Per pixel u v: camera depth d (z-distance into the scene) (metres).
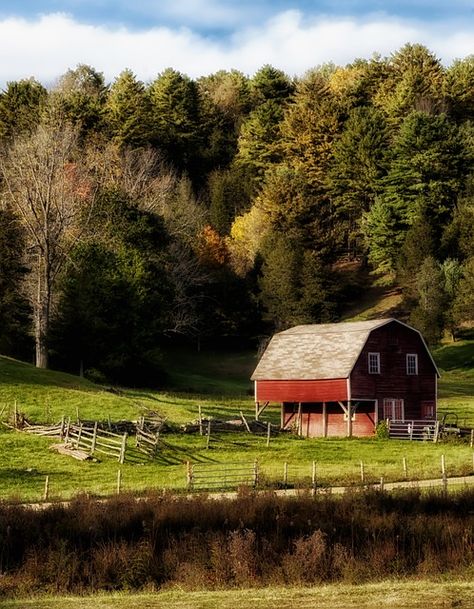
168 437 75.31
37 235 112.81
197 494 52.34
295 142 188.38
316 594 34.62
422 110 189.88
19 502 50.22
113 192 132.88
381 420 86.44
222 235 182.62
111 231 127.75
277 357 93.06
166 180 158.88
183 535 40.12
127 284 115.69
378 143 177.38
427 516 42.56
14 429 75.81
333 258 167.62
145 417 81.25
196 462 68.12
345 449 74.12
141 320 118.19
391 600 33.50
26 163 121.62
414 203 165.00
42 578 37.56
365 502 44.12
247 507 42.75
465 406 105.69
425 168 166.00
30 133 170.62
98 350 113.31
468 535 40.12
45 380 92.25
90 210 122.81
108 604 33.88
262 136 194.50
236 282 156.38
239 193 190.00
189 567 37.72
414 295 152.00
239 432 79.81
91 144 168.00
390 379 90.38
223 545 38.75
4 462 65.62
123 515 41.91
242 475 60.06
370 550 38.94
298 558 37.88
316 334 93.88
